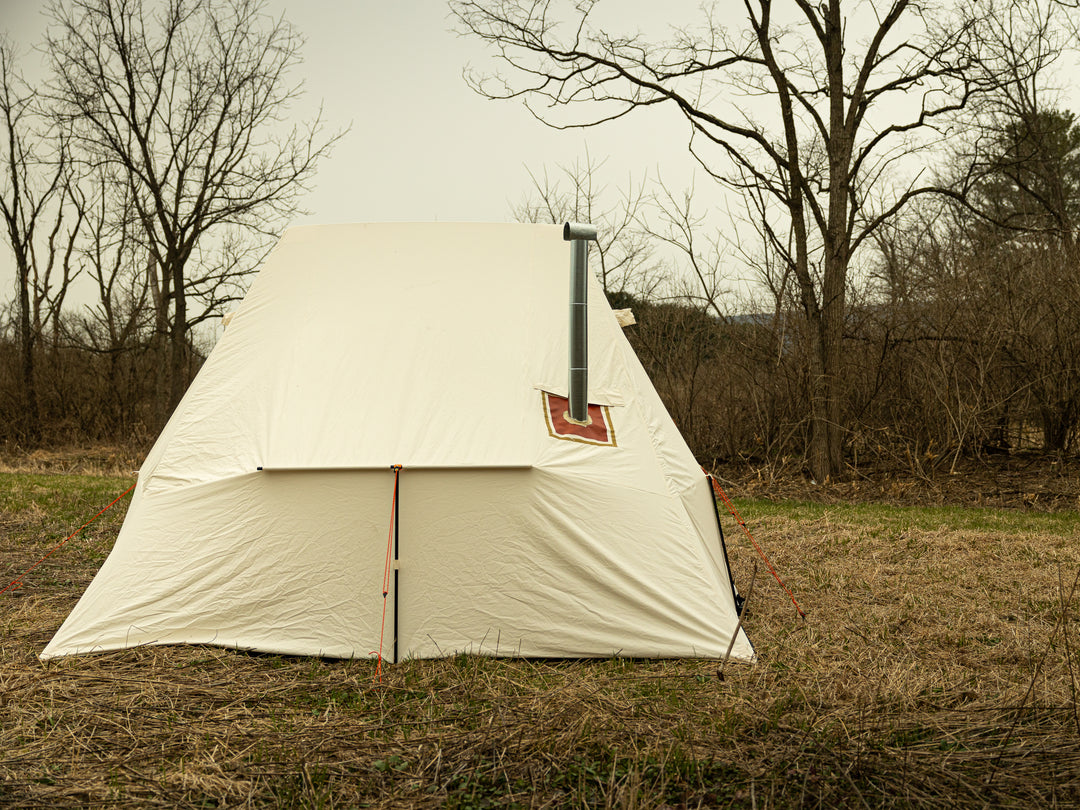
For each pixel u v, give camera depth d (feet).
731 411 57.88
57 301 91.25
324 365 19.47
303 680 15.79
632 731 13.08
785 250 50.83
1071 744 12.35
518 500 17.71
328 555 17.46
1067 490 43.45
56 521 34.35
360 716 14.11
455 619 17.42
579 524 17.71
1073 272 48.39
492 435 18.33
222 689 15.19
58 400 86.69
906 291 54.08
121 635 17.19
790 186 49.57
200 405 19.42
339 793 11.35
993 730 12.98
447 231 21.70
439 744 12.71
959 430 49.32
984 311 49.75
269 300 20.75
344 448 18.03
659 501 18.43
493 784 11.60
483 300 20.58
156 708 14.28
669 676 15.97
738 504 43.83
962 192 50.16
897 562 27.63
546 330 20.34
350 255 21.26
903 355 52.75
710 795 11.12
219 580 17.46
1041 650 17.47
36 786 11.48
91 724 13.57
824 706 14.34
